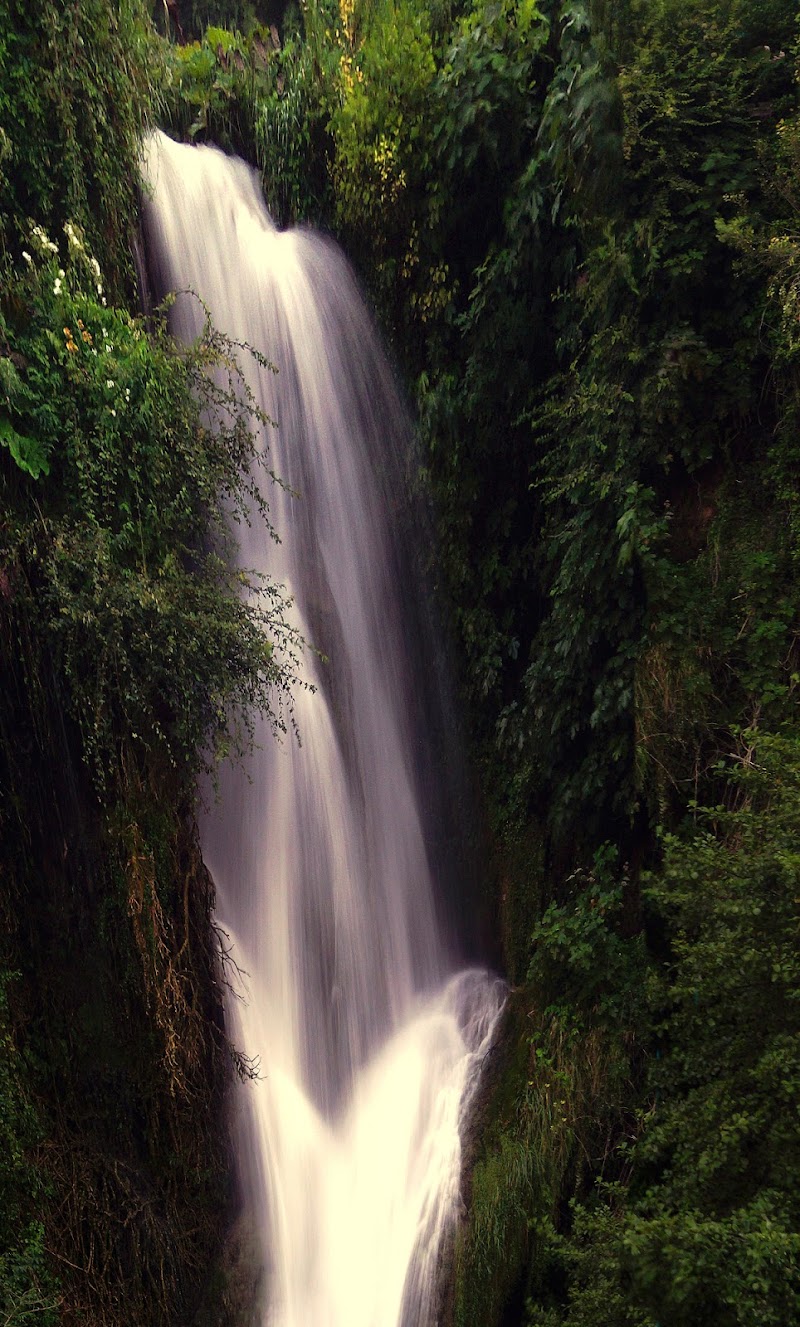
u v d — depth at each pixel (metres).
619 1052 6.74
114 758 6.42
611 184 7.05
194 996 6.83
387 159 9.17
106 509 6.34
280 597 8.59
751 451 6.91
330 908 8.88
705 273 6.79
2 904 6.12
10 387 5.77
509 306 8.59
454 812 9.77
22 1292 5.62
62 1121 6.23
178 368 6.82
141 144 7.73
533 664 8.05
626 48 6.92
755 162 6.68
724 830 6.49
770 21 6.77
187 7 13.59
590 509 7.45
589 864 7.84
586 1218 5.44
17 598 5.93
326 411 9.75
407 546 10.03
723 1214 4.70
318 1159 7.98
